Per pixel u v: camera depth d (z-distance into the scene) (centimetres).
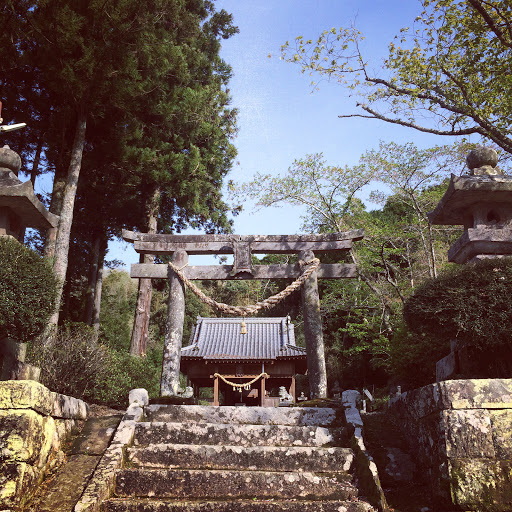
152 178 1748
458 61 1076
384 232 1628
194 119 1877
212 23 2241
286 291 963
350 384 2659
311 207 1702
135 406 620
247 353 1827
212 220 2083
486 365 561
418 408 532
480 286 524
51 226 674
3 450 426
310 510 449
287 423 622
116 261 2312
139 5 1305
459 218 693
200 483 488
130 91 1407
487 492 415
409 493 486
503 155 1119
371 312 1827
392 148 1589
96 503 436
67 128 1561
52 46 1316
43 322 521
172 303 1003
